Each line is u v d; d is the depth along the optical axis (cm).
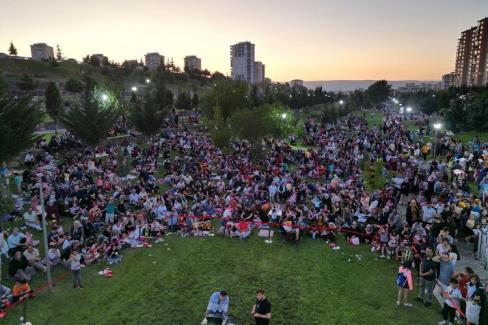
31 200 2012
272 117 4116
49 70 11262
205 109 5025
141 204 2153
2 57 10894
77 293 1323
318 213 1892
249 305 1254
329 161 3138
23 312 1174
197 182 2592
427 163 3250
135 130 4456
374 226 1800
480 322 1003
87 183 2338
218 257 1633
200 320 1169
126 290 1346
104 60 14562
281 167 3095
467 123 6291
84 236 1708
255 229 1975
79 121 3041
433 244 1459
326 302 1273
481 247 1505
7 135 1948
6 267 1466
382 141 4062
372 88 14112
